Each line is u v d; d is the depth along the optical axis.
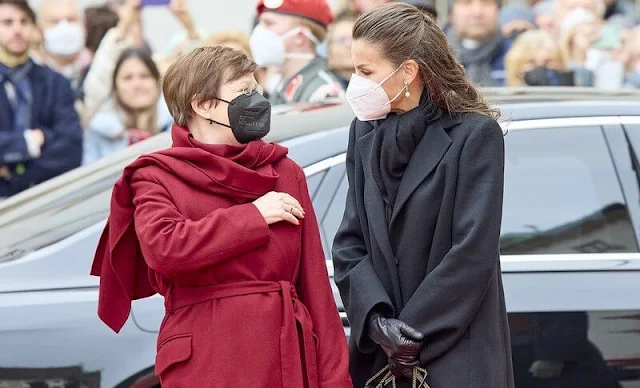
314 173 11.23
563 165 11.41
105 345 10.61
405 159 9.05
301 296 9.08
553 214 11.23
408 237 8.99
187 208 8.65
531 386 10.66
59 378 10.52
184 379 8.58
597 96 12.41
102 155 19.61
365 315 8.90
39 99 18.72
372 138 9.27
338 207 11.11
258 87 8.98
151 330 10.67
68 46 21.56
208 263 8.47
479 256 8.65
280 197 8.75
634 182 11.35
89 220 11.52
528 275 10.91
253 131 8.84
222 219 8.50
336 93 15.98
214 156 8.68
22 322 10.62
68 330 10.62
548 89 13.03
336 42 19.75
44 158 18.64
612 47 22.31
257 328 8.57
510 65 19.05
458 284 8.65
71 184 12.66
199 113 8.87
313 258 9.05
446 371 8.78
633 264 11.00
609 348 10.70
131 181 8.84
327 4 16.52
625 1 25.05
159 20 23.86
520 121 11.55
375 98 8.93
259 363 8.53
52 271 11.01
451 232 8.88
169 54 21.16
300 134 11.66
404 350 8.68
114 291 9.07
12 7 18.27
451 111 8.99
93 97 19.80
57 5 21.59
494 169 8.80
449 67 9.02
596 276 10.90
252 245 8.59
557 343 10.68
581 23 22.38
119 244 8.91
